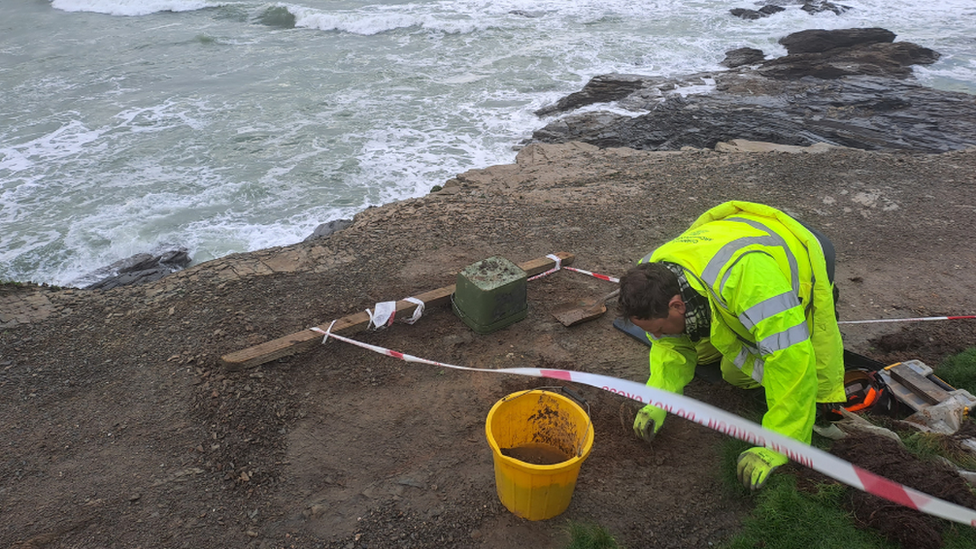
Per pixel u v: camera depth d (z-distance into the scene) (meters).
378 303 4.44
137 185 10.02
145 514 3.00
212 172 10.48
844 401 3.01
